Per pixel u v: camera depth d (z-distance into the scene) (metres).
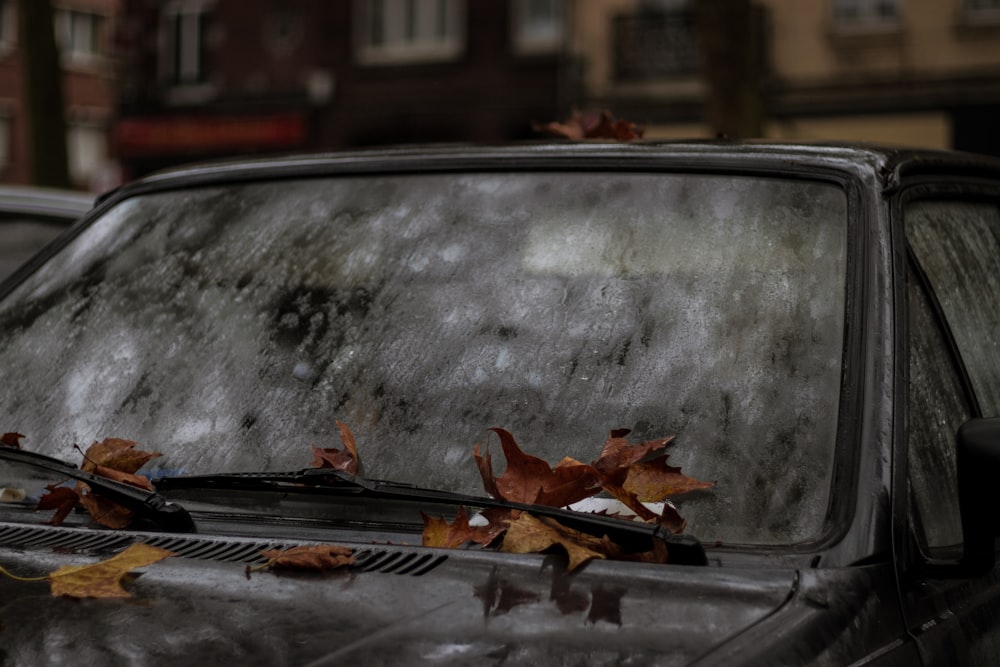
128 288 3.23
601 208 2.97
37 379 3.10
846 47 28.78
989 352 3.18
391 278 2.99
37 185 17.56
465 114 33.12
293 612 2.19
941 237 3.16
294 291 3.05
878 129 28.95
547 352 2.75
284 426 2.79
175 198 3.45
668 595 2.23
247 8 35.78
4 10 46.66
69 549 2.54
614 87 30.28
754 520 2.43
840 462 2.47
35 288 3.35
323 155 3.41
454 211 3.09
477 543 2.46
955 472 2.80
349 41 34.56
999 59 28.00
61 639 2.12
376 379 2.81
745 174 2.95
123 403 2.96
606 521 2.40
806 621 2.19
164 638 2.11
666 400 2.62
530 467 2.53
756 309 2.71
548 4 32.38
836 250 2.76
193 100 36.41
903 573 2.42
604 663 2.04
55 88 17.61
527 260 2.93
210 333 3.04
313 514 2.63
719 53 15.51
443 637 2.10
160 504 2.66
